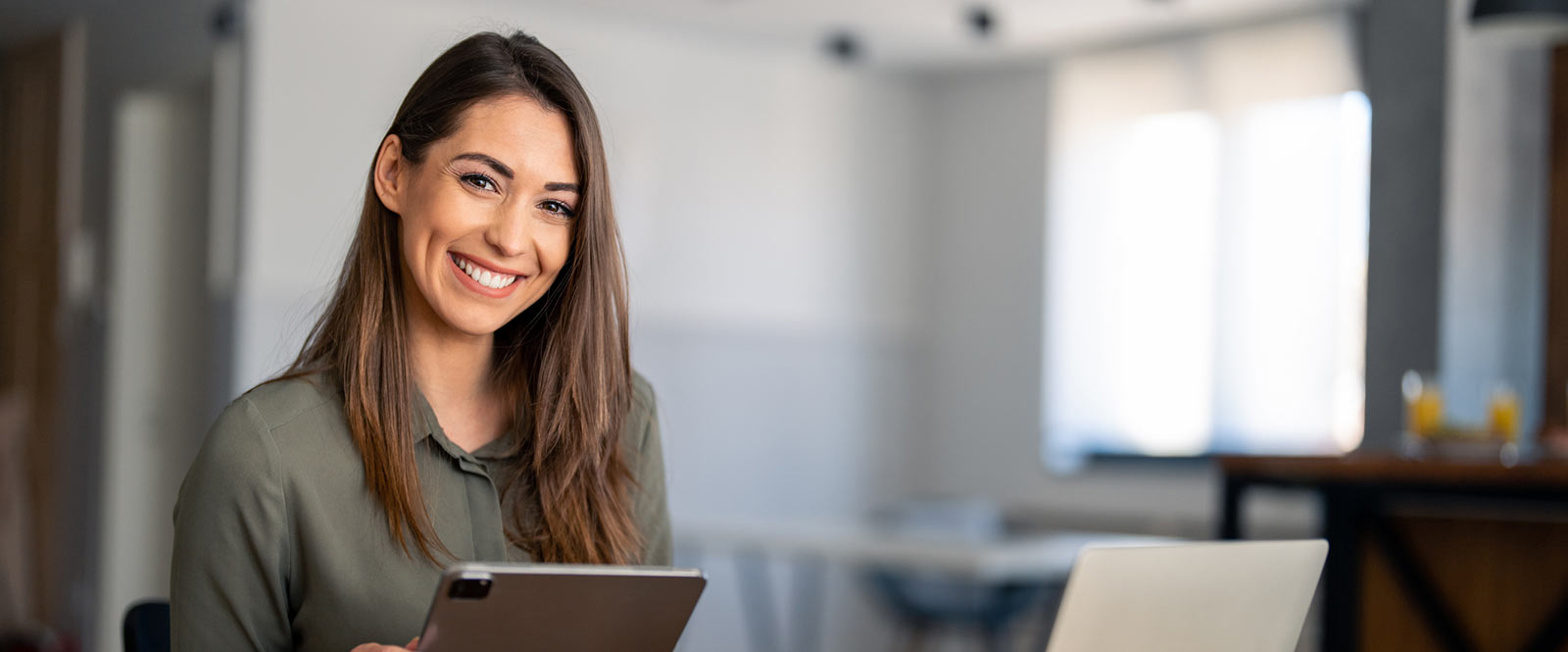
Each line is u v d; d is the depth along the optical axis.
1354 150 5.36
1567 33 3.69
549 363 1.59
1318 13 5.42
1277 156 5.59
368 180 1.53
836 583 6.45
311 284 5.25
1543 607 3.02
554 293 1.59
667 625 1.25
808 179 6.50
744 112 6.31
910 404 6.84
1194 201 5.88
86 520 5.94
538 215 1.51
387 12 5.40
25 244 6.51
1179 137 5.93
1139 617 1.34
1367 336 4.36
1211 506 5.74
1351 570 3.16
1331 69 5.40
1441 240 4.18
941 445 6.79
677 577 1.21
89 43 6.17
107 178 5.89
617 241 1.60
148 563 5.82
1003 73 6.57
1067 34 5.96
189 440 5.61
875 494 6.73
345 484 1.45
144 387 5.83
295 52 5.22
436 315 1.53
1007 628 5.85
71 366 6.15
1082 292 6.29
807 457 6.52
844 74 6.60
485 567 1.11
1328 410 5.44
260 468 1.41
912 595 5.13
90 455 5.93
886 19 5.81
